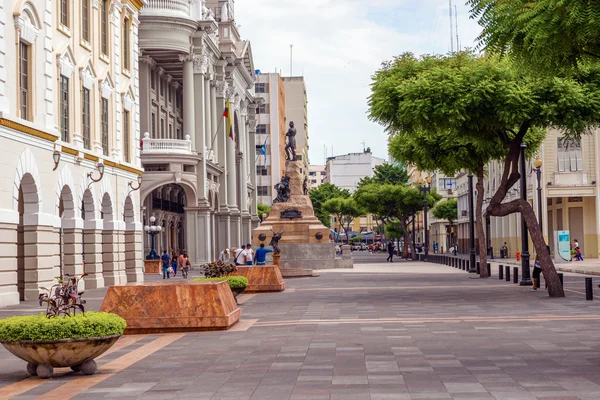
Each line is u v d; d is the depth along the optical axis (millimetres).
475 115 27703
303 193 65438
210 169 64250
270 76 129625
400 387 10336
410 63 32906
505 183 27891
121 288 17891
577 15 12922
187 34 60219
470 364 12125
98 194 36312
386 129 32281
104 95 37531
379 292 29891
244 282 26359
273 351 14148
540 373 11219
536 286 29781
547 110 26984
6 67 26516
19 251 29031
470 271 47625
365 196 90688
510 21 14547
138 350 14898
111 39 39188
